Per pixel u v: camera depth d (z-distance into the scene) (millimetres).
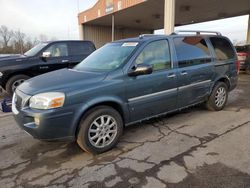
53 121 3010
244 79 10625
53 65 7746
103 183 2734
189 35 4699
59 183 2773
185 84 4434
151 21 20359
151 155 3342
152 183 2693
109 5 16078
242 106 5750
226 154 3291
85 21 19953
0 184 2789
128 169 3004
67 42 8148
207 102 5219
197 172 2877
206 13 17406
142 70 3564
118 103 3531
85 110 3232
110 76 3498
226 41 5508
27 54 7793
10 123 4961
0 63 7027
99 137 3416
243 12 17234
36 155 3494
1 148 3760
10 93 7207
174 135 4012
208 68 4863
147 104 3900
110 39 23328
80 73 3701
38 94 3070
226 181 2684
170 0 10328
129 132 4211
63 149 3658
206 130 4191
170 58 4219
